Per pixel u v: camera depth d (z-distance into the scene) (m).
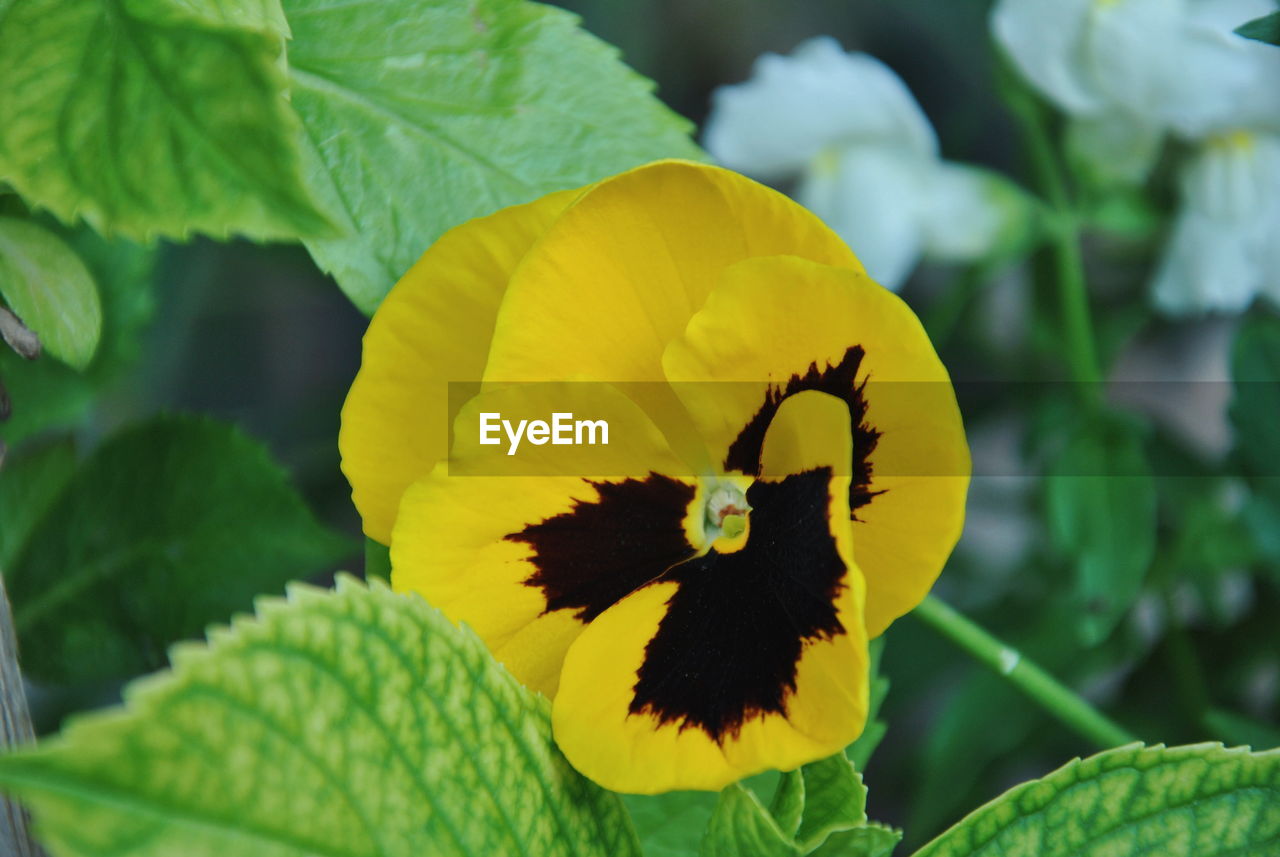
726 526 0.34
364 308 0.36
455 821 0.33
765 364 0.34
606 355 0.34
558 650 0.34
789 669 0.33
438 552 0.34
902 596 0.34
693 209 0.34
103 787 0.29
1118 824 0.35
